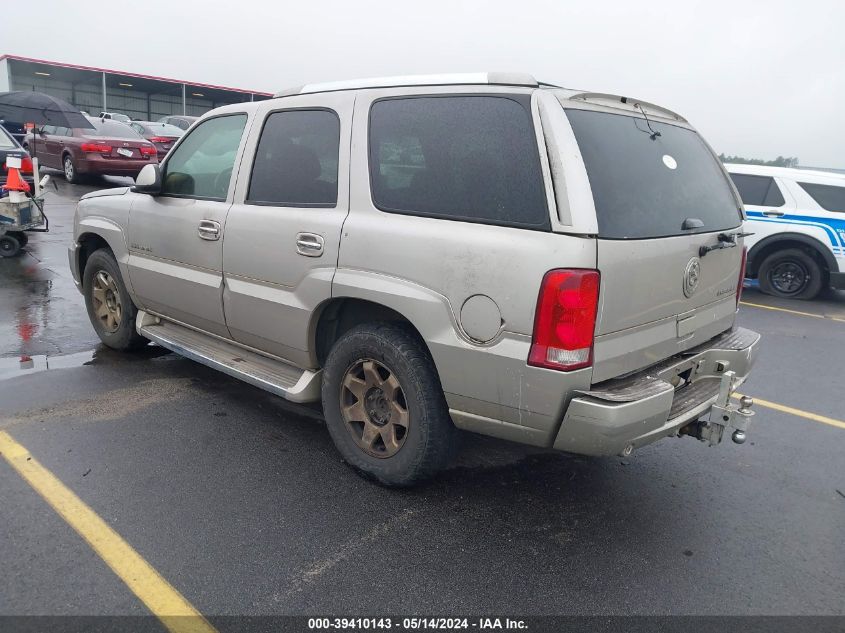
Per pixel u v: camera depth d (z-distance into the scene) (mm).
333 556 2863
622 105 3244
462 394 2973
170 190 4406
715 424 3217
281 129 3756
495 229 2820
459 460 3809
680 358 3361
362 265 3211
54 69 33312
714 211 3564
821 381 5770
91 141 15609
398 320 3375
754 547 3115
